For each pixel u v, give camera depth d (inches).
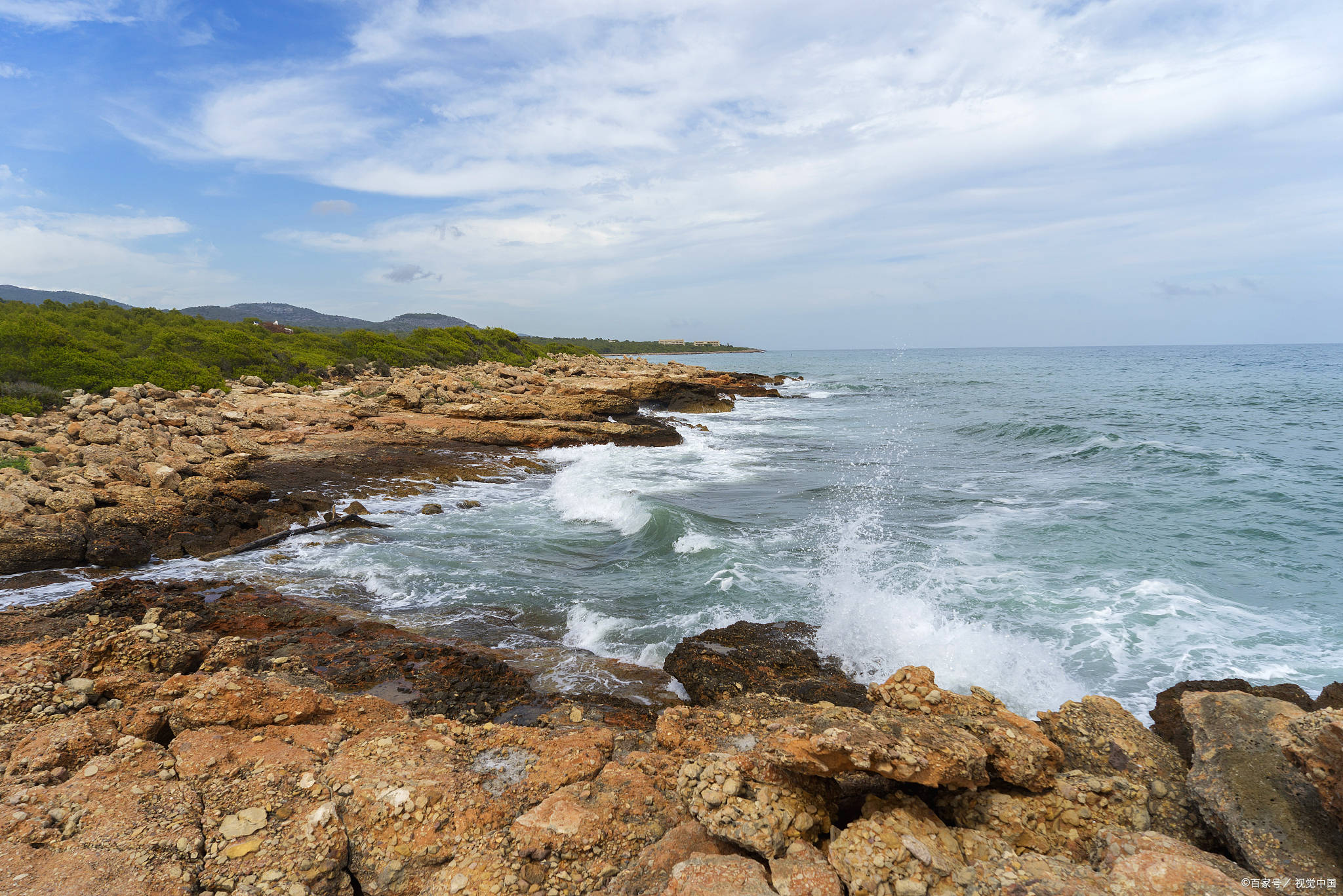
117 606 403.9
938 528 602.5
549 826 184.4
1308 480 737.6
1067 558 502.6
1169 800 200.1
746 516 663.8
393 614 424.8
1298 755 175.2
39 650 271.0
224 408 1142.3
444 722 258.4
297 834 178.2
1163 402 1668.3
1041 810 194.2
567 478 872.3
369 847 181.5
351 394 1444.4
